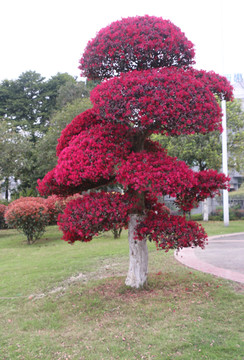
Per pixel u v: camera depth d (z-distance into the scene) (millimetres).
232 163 16516
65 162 3414
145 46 3428
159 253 7211
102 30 3656
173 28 3592
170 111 3037
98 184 4070
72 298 4250
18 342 3100
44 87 25172
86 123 4074
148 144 4559
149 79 3164
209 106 3172
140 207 4332
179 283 4625
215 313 3486
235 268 5566
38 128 23594
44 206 10258
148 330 3152
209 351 2691
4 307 4121
